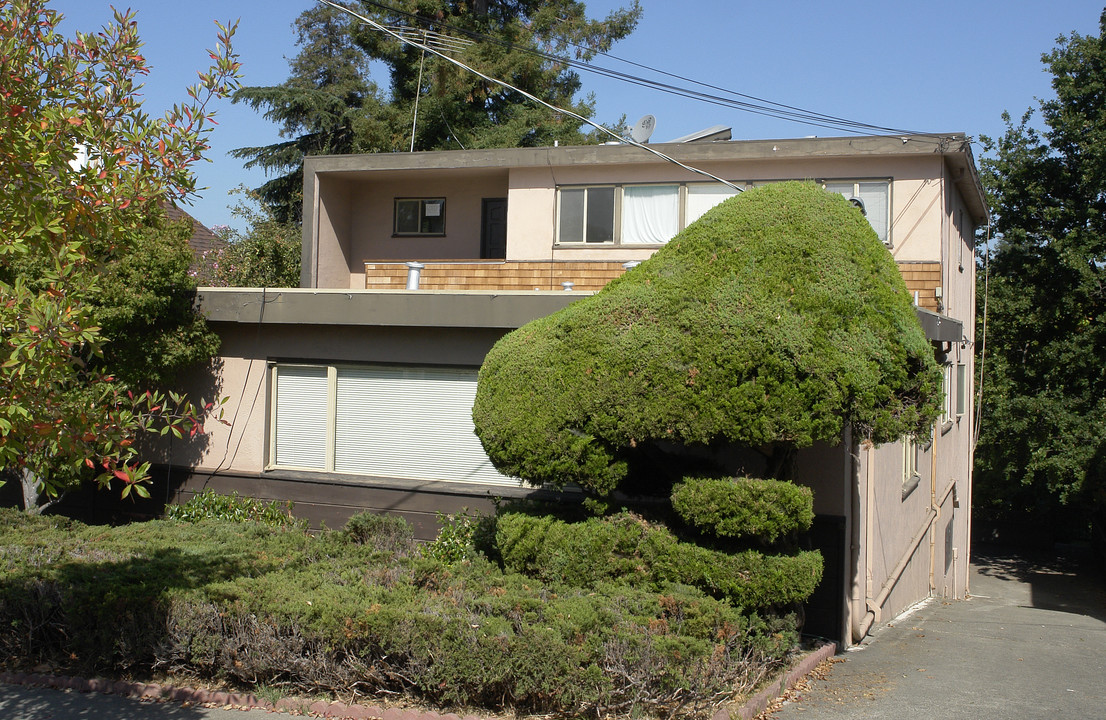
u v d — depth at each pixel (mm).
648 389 7188
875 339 7152
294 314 11172
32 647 7273
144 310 10594
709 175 12836
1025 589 23188
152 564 8086
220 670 6777
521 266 16719
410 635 6316
